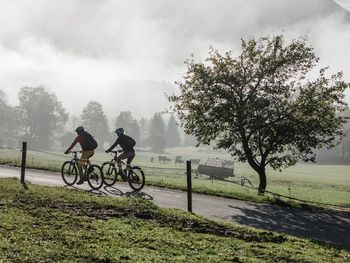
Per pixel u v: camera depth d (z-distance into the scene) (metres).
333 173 102.19
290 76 25.84
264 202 19.31
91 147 17.05
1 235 8.78
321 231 14.39
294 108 25.11
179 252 9.34
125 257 8.41
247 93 25.66
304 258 10.16
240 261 9.19
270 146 25.52
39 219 10.66
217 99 25.61
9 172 20.06
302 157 26.50
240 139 26.52
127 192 17.03
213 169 65.75
